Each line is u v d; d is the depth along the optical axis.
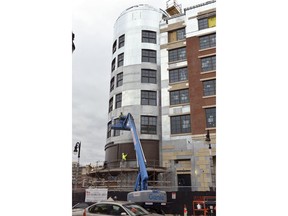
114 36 29.31
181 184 22.23
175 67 25.39
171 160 23.08
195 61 24.16
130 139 24.44
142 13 28.36
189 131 23.27
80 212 11.70
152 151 24.41
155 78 26.95
